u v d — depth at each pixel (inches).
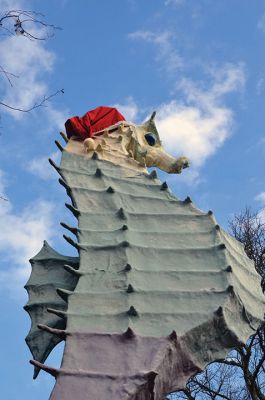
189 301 343.3
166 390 315.3
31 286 398.0
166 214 404.5
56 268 406.9
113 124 492.1
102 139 473.4
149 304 340.2
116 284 350.0
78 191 417.7
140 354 311.4
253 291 385.4
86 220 395.5
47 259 411.2
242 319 352.8
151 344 315.9
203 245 383.9
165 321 330.6
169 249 378.0
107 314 332.8
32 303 389.4
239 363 634.8
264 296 389.1
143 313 333.7
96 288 349.1
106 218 398.3
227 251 382.6
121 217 396.8
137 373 300.0
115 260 365.4
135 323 328.5
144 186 429.7
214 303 341.7
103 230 389.1
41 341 374.6
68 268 357.4
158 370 305.3
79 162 448.1
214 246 381.7
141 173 443.5
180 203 415.2
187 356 324.8
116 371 303.9
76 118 478.6
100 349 314.3
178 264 369.1
